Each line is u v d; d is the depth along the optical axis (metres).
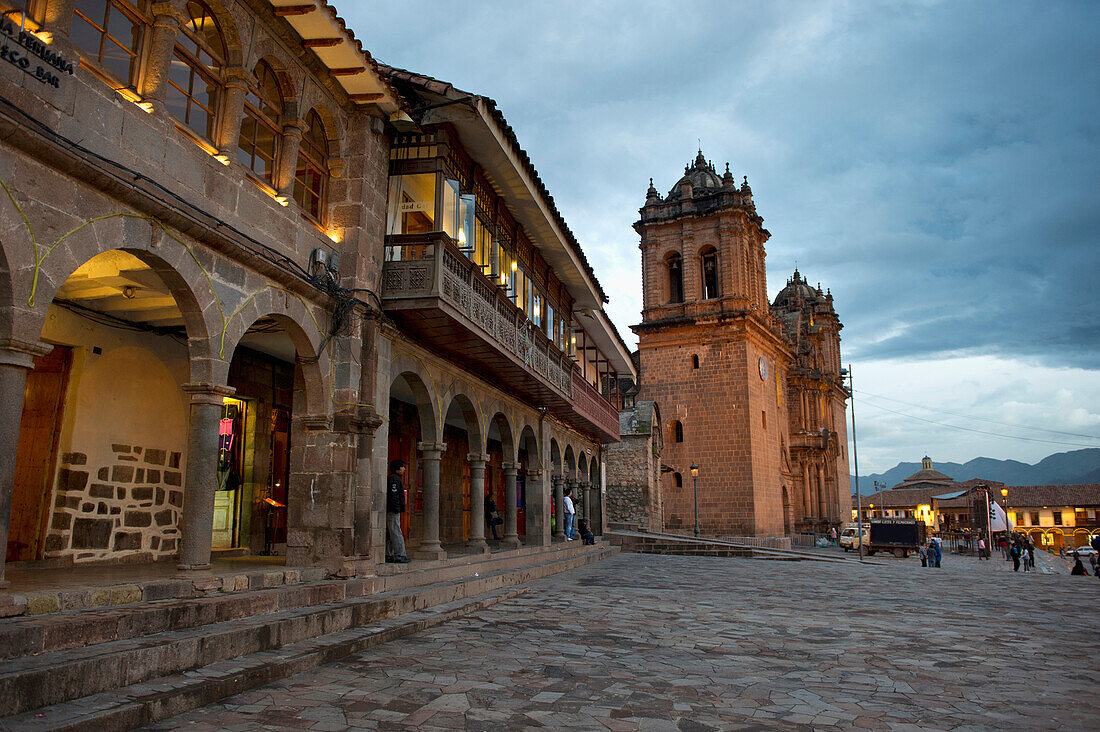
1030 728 5.93
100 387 10.67
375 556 11.84
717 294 48.53
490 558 16.47
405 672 7.40
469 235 14.04
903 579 21.69
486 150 14.45
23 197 6.19
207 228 8.30
